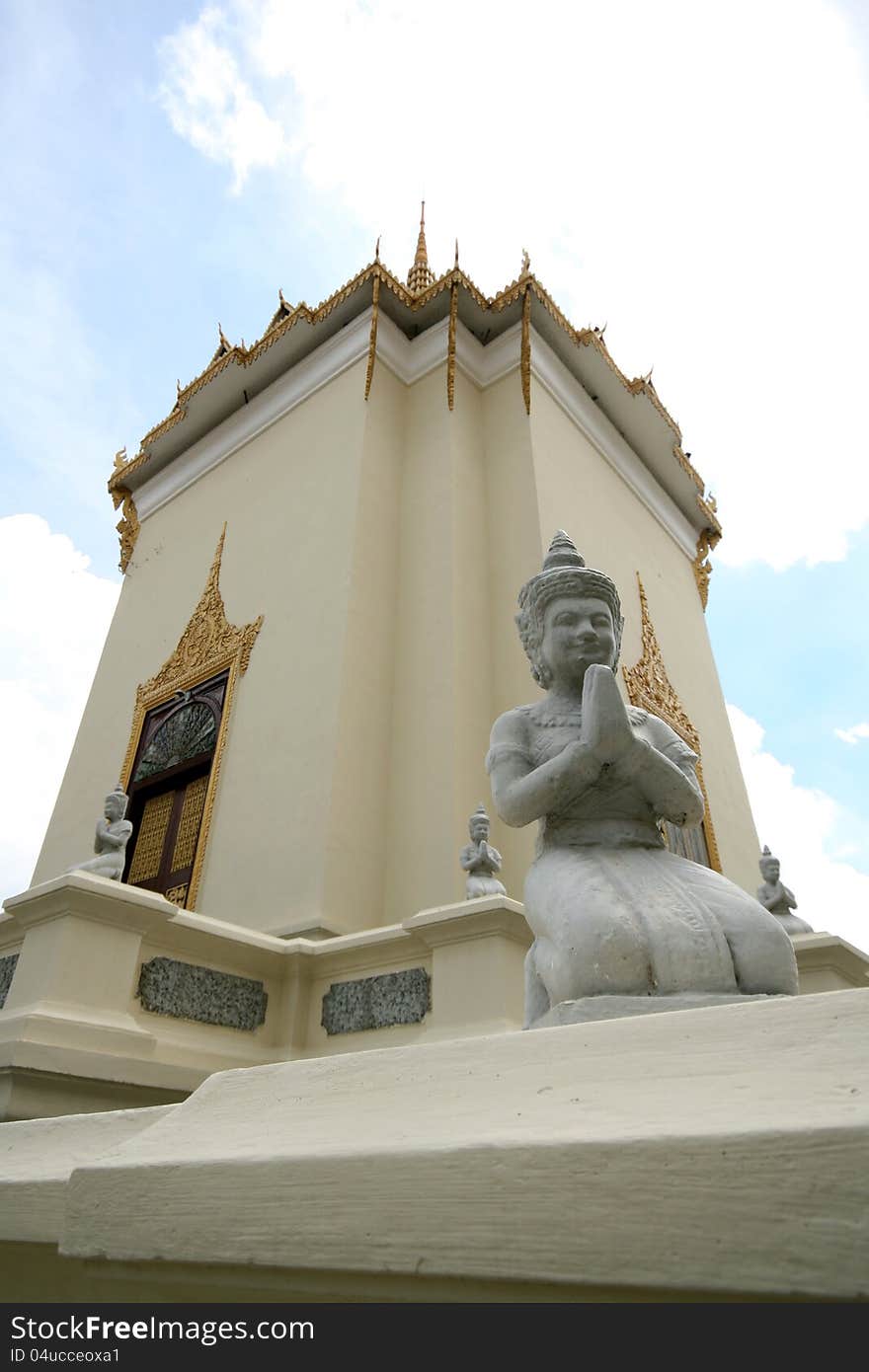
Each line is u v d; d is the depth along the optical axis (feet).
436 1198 3.18
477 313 36.50
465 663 28.02
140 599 40.42
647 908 6.14
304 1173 3.59
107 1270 4.23
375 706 27.84
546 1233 2.89
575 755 7.23
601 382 39.37
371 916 24.00
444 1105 4.06
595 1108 3.48
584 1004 5.63
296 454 36.29
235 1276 3.70
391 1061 4.77
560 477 34.50
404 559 31.65
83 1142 5.95
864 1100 2.89
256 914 24.45
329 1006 17.53
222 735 30.48
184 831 30.04
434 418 34.47
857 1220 2.42
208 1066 15.65
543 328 36.96
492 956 15.05
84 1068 13.16
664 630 39.50
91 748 36.81
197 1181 3.94
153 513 43.78
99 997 14.37
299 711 27.96
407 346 37.58
